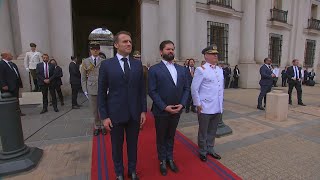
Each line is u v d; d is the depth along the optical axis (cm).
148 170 318
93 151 379
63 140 432
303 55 1845
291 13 1712
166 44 296
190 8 1127
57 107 733
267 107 605
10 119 317
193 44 1164
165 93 292
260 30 1445
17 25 861
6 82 594
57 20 916
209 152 363
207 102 333
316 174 308
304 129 513
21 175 303
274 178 298
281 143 424
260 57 1471
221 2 1336
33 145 405
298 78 805
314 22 1872
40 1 827
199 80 328
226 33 1380
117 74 254
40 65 642
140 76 272
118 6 1625
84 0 1469
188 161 347
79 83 721
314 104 836
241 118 613
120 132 269
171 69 302
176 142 426
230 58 1426
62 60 938
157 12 1121
